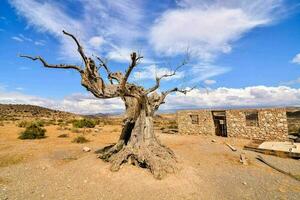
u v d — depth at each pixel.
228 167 11.08
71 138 21.50
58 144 17.72
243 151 15.20
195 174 9.46
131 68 8.38
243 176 9.58
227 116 21.98
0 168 10.45
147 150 10.11
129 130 11.55
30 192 7.43
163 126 40.16
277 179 9.18
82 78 8.96
